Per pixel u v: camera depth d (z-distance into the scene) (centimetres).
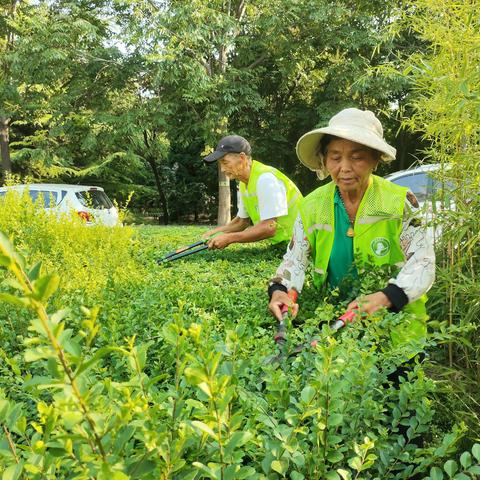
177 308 253
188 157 2745
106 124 1897
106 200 1364
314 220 259
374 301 221
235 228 556
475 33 216
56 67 1773
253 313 306
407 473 141
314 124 2048
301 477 117
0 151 2284
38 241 538
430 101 241
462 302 242
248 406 137
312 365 170
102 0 1886
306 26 1822
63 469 117
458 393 228
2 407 104
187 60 1672
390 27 270
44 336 78
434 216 237
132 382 106
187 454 111
